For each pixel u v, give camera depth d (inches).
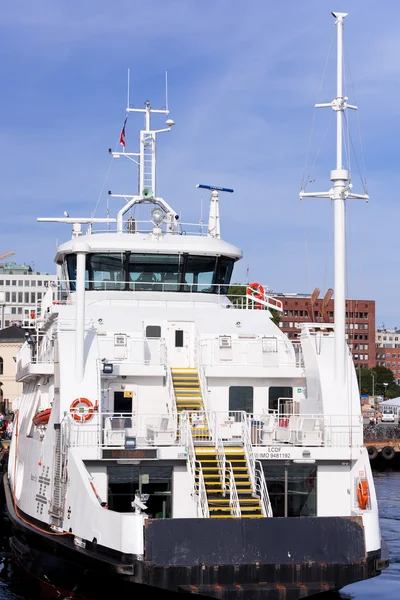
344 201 965.8
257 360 1066.1
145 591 794.2
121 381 1034.1
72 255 1197.1
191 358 1115.3
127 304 1159.6
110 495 885.8
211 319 1115.9
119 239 1162.6
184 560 768.9
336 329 961.5
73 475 861.8
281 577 784.9
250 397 1050.7
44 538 909.8
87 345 942.4
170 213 1337.4
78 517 848.3
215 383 1043.9
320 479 922.1
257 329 1111.0
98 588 824.3
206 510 828.0
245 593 770.8
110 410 1028.5
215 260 1196.5
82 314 919.7
